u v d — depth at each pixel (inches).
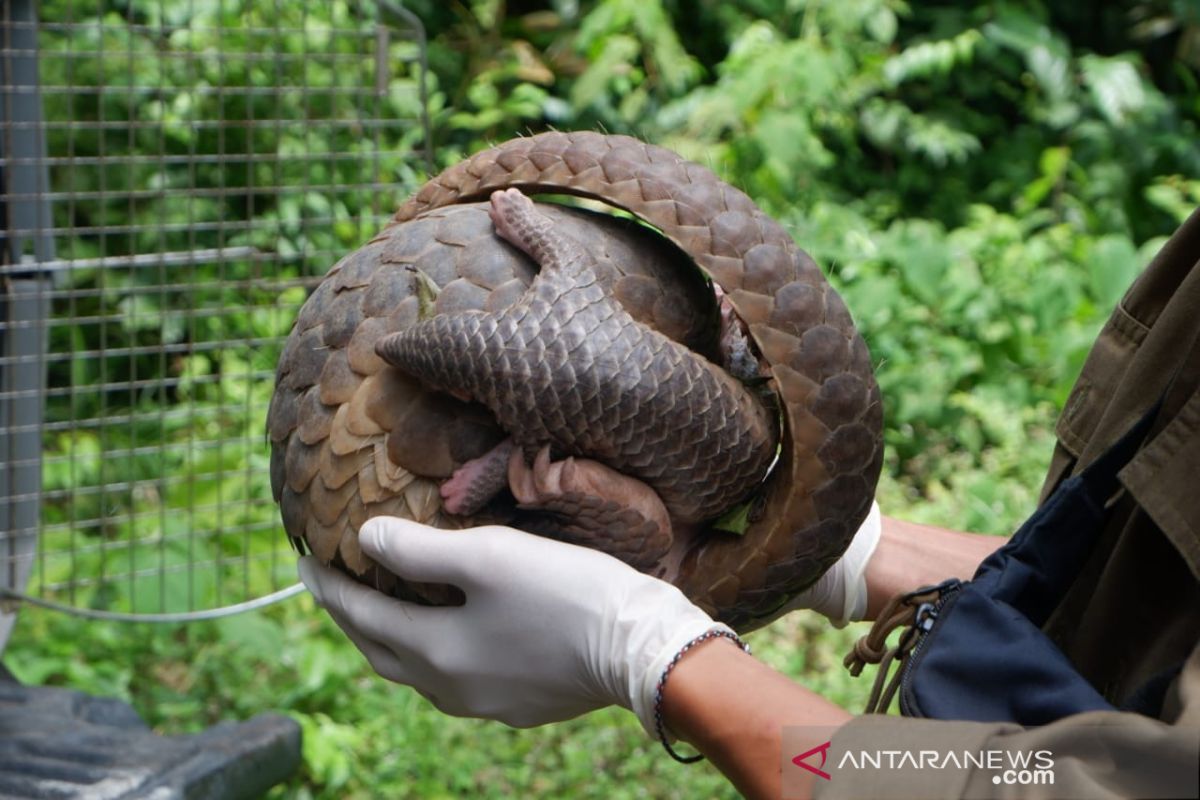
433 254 41.9
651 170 41.8
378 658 44.7
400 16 69.3
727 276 41.0
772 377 41.9
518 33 171.2
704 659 40.2
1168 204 158.9
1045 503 42.7
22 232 70.4
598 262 41.8
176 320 127.6
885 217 164.4
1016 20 170.9
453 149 144.3
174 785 65.0
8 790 63.4
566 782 86.4
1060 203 165.0
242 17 127.7
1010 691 38.3
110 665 96.3
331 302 42.7
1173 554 41.1
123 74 128.0
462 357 39.4
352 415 41.6
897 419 126.1
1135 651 41.7
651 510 40.7
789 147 147.7
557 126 161.0
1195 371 40.9
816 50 154.9
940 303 136.1
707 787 85.5
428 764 87.7
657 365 39.7
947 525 112.4
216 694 95.4
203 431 121.8
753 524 42.5
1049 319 135.2
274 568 87.4
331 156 79.5
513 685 42.8
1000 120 180.2
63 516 114.9
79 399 126.7
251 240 86.7
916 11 179.9
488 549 41.4
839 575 50.4
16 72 69.9
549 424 39.6
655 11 158.6
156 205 130.5
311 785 86.6
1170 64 189.2
